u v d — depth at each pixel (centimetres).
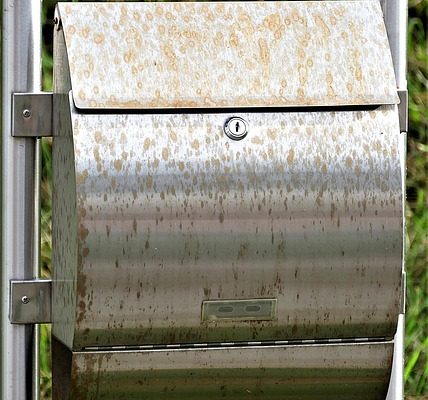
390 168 615
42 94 646
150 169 595
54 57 655
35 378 664
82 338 605
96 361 612
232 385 637
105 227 589
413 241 1184
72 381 616
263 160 606
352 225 613
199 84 609
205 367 626
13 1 644
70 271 608
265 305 616
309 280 615
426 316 1170
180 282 603
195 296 607
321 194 610
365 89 621
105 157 590
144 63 608
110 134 594
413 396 1151
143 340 612
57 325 644
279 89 615
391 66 628
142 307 603
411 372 1156
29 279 655
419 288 1172
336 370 641
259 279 610
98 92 596
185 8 631
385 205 615
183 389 633
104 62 604
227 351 625
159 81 605
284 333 625
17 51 645
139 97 599
